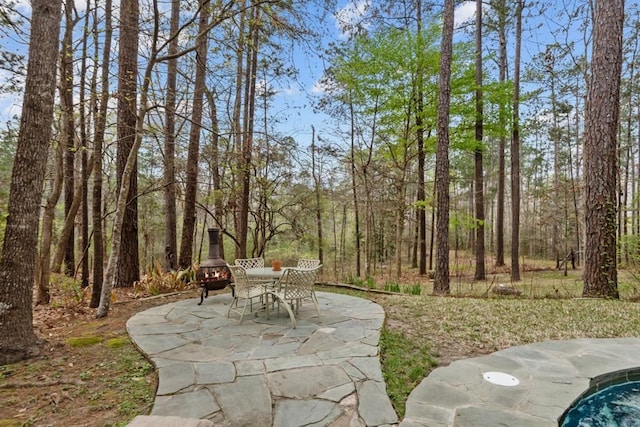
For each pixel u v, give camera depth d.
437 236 7.02
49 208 6.03
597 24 5.86
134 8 5.79
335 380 2.72
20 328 3.19
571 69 12.20
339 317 4.55
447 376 2.88
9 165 7.13
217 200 9.74
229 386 2.60
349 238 16.20
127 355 3.27
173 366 2.94
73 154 8.14
